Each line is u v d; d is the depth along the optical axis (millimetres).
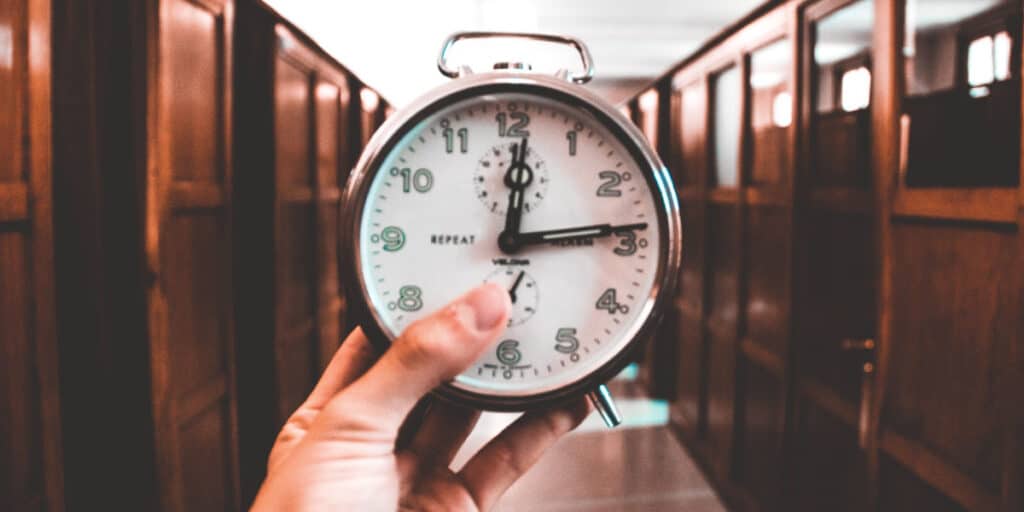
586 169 656
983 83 1531
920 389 1688
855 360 2197
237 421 2451
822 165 2391
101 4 1524
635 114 5855
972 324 1474
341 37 3215
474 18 4098
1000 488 1366
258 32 2391
